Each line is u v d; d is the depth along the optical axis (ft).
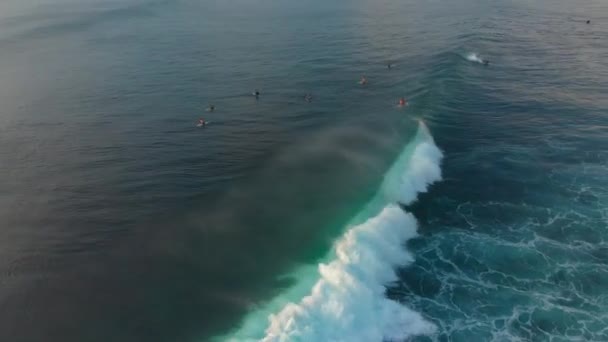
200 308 99.86
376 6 400.47
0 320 97.09
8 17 416.05
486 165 155.33
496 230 127.54
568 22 322.75
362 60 258.37
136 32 344.69
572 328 99.50
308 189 139.44
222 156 161.58
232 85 228.43
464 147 166.30
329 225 124.67
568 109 192.34
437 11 369.71
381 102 202.18
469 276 112.88
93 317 97.86
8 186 145.28
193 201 136.26
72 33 346.74
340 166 150.61
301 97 212.23
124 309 99.76
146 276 108.27
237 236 120.47
